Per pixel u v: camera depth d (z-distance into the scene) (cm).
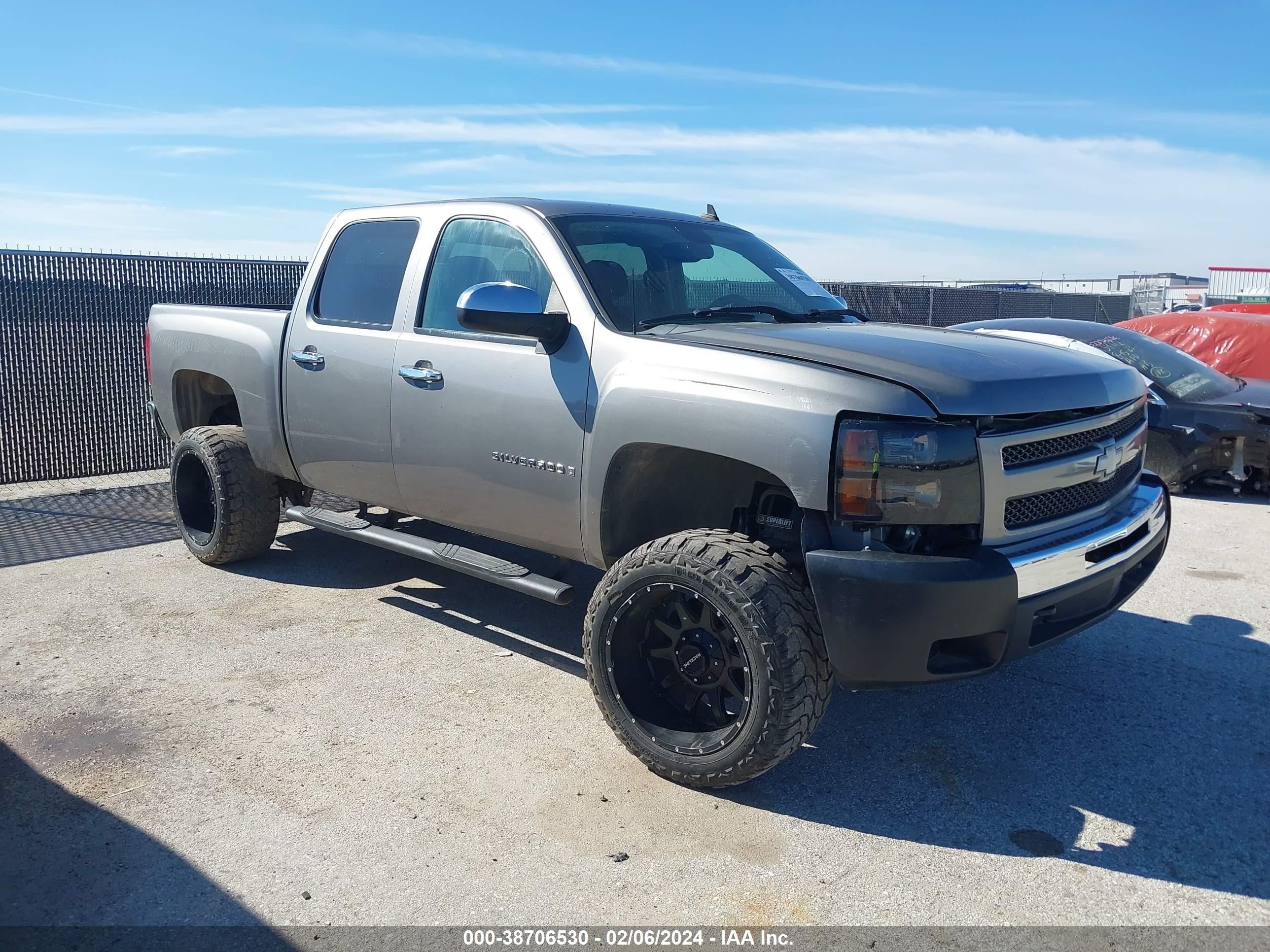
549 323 351
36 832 290
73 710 373
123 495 769
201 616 479
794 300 420
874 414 282
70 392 819
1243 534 689
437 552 414
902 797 320
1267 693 405
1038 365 322
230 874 271
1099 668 432
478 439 385
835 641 286
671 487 355
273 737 353
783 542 333
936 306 1728
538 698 390
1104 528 328
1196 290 2941
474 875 273
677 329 350
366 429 435
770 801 316
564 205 407
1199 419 817
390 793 316
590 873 274
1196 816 309
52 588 520
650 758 323
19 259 781
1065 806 315
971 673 293
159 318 571
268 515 539
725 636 307
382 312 437
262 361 487
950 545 293
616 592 322
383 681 403
